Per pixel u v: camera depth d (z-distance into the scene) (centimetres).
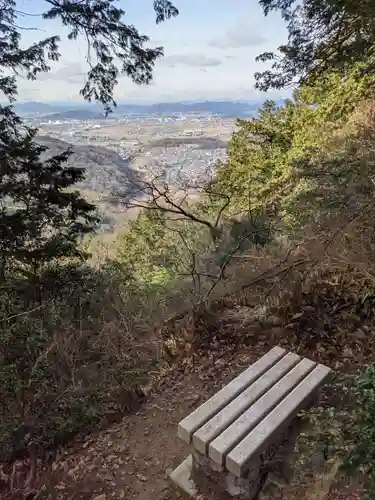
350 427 162
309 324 342
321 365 248
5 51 520
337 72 504
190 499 214
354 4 371
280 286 384
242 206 832
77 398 297
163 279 625
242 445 191
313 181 540
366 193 412
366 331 314
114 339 385
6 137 566
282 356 261
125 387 323
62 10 494
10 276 548
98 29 524
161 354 375
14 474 261
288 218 555
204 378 331
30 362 295
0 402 275
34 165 580
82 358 349
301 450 182
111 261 718
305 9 438
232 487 201
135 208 499
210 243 607
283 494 192
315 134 854
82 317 431
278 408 213
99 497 230
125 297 513
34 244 602
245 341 363
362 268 339
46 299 467
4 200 576
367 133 572
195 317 395
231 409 216
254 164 1139
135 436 278
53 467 261
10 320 320
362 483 165
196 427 206
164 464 248
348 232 369
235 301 423
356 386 181
